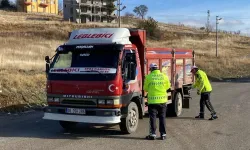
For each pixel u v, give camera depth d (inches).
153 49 412.8
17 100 560.1
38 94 619.5
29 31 2365.9
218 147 308.7
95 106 333.7
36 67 890.1
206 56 1977.1
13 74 694.5
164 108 341.7
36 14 4392.2
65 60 357.1
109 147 306.0
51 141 327.9
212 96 713.0
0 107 515.5
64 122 382.3
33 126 404.5
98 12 4057.6
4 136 347.6
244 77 1331.2
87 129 387.2
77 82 339.3
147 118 457.1
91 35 365.7
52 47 1557.6
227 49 2534.5
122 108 343.9
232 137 346.9
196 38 3213.6
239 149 302.4
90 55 348.8
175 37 3179.1
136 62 375.2
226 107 552.7
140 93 382.3
